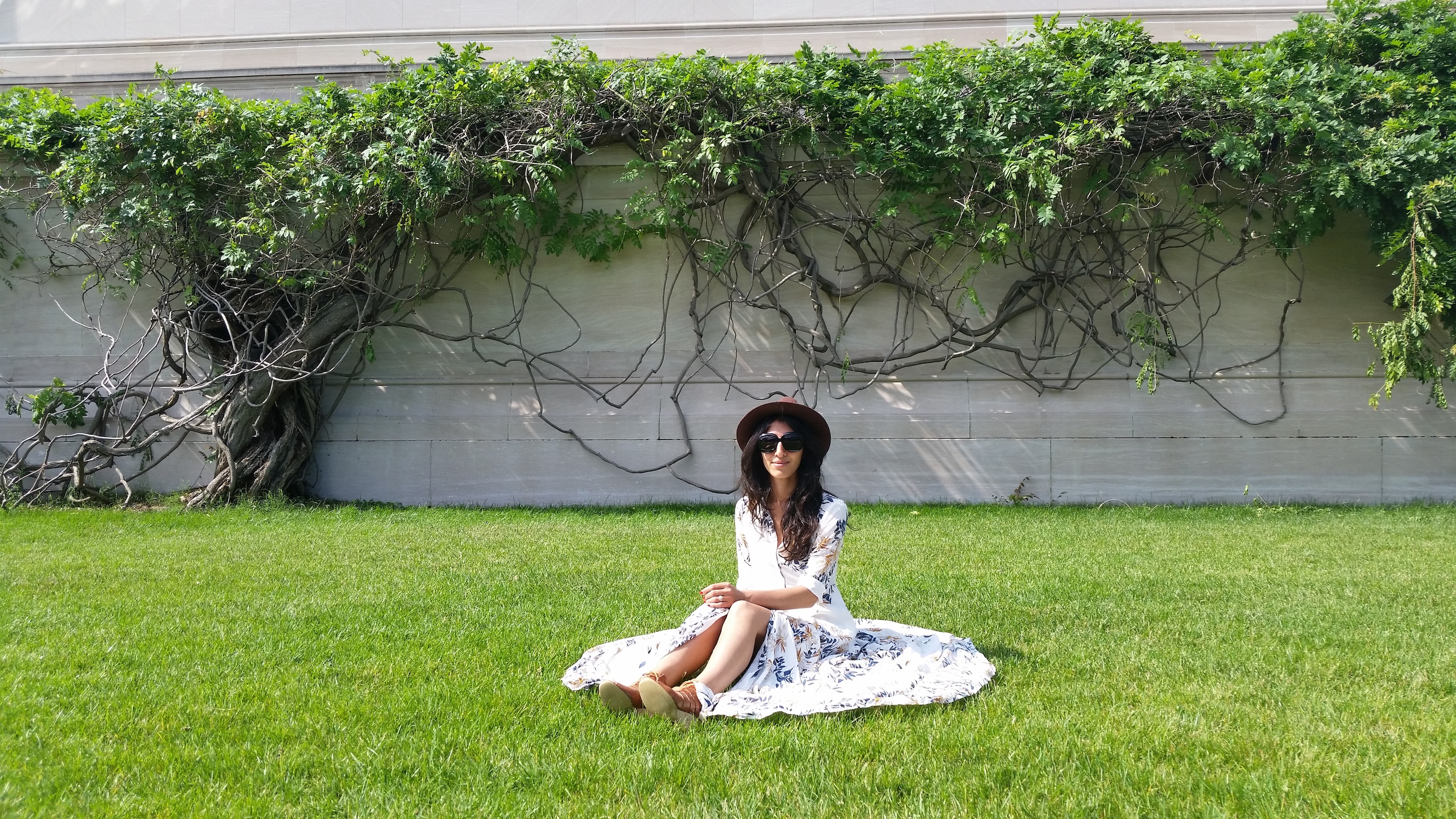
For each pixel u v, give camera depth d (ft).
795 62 37.35
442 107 35.42
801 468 13.58
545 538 28.35
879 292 38.04
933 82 35.55
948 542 27.53
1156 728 11.05
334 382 39.27
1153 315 36.76
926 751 10.37
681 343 38.50
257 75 39.34
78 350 39.50
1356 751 10.32
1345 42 36.35
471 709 11.84
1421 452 36.88
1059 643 15.28
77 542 27.99
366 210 35.37
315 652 14.64
